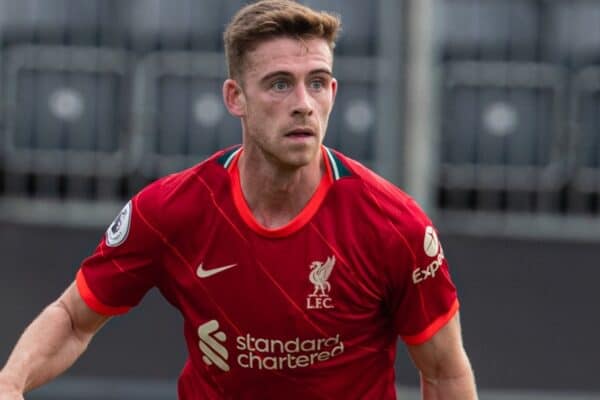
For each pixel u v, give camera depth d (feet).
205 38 84.53
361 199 43.32
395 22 84.07
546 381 83.35
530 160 85.46
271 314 43.62
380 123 84.43
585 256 84.74
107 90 84.74
